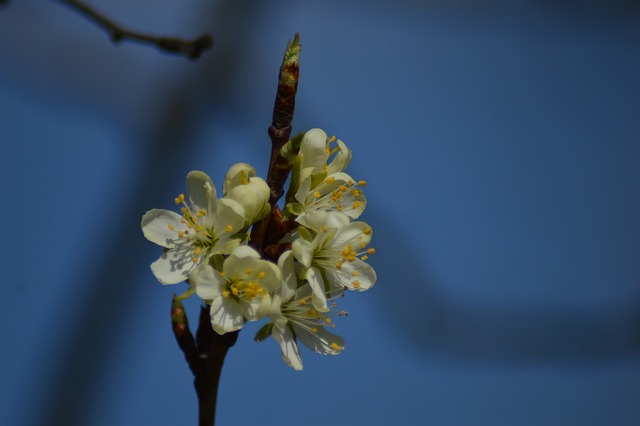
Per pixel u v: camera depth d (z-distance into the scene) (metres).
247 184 0.55
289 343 0.56
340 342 0.56
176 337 0.56
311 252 0.55
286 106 0.55
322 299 0.55
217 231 0.56
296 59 0.55
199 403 0.56
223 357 0.55
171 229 0.56
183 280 0.56
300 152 0.56
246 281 0.55
